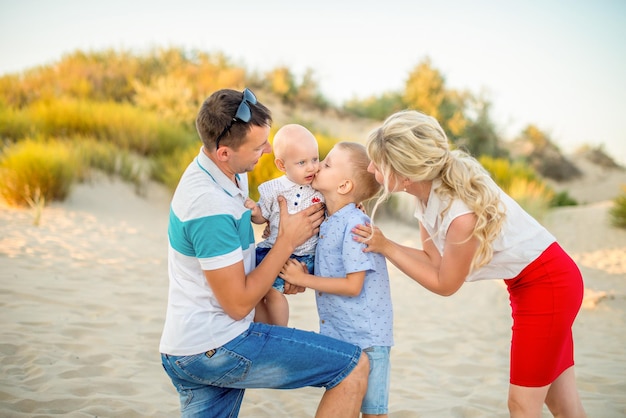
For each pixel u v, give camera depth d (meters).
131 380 3.36
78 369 3.40
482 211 2.22
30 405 2.95
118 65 15.78
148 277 5.45
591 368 4.10
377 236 2.33
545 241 2.41
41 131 10.39
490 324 5.05
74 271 5.35
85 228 7.02
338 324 2.38
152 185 9.40
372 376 2.34
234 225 2.11
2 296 4.48
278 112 17.97
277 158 2.49
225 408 2.28
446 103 18.00
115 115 10.99
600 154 21.50
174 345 2.12
